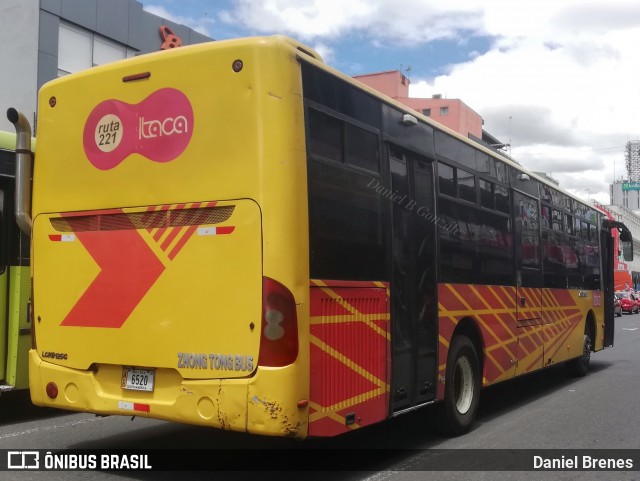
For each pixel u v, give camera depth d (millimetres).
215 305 4785
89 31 20875
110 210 5355
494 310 8141
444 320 6828
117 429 7273
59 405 5492
